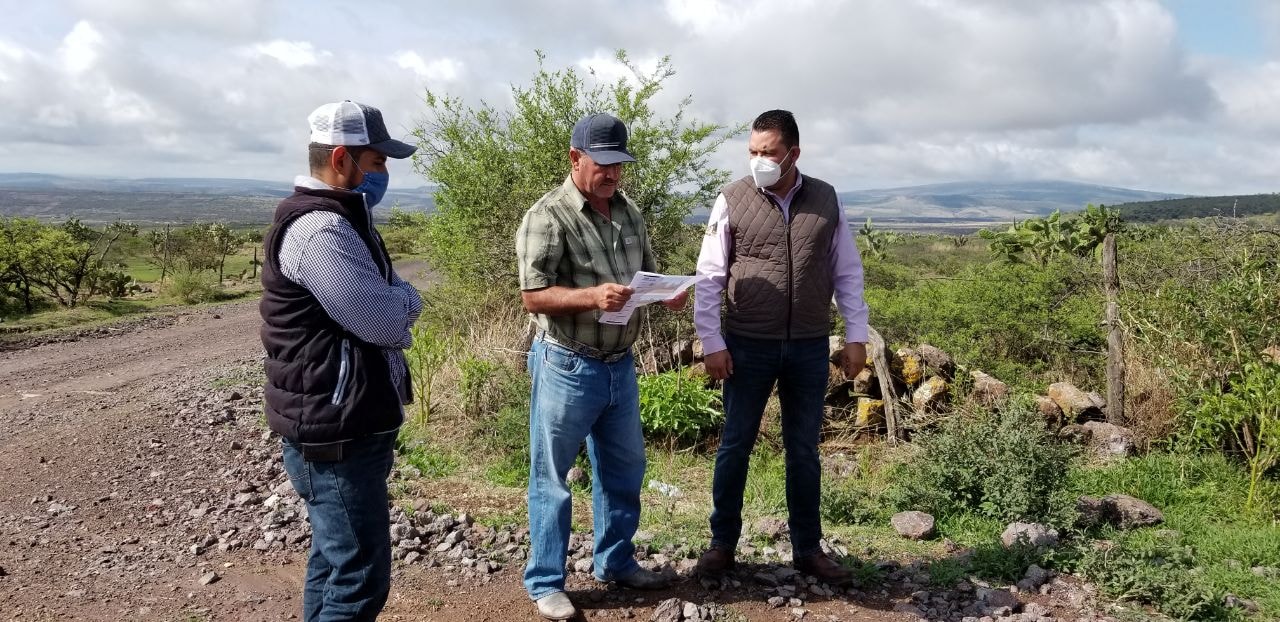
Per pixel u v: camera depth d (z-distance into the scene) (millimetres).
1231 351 5629
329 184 2398
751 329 3375
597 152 2947
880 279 13688
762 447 5934
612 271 3168
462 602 3402
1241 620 3268
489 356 7531
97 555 4043
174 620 3293
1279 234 6301
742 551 3973
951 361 6883
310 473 2400
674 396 6145
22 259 23344
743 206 3377
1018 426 4734
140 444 6363
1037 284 8453
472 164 8781
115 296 26812
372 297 2283
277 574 3777
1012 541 4016
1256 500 4672
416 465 5562
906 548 4133
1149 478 5062
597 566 3467
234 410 7555
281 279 2305
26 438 6777
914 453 5430
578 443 3205
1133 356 6566
